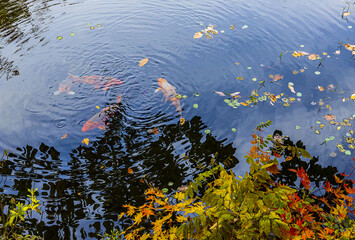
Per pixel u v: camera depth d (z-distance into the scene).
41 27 6.32
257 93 4.52
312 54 5.35
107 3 7.45
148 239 2.55
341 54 5.34
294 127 3.90
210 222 1.81
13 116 4.17
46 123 4.08
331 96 4.41
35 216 2.81
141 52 5.59
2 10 6.94
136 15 6.87
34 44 5.77
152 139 3.78
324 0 7.33
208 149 3.59
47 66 5.20
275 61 5.25
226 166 3.34
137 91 4.70
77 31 6.23
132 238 2.47
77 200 2.97
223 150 3.57
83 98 4.55
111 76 5.02
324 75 4.85
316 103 4.29
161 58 5.43
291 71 4.98
